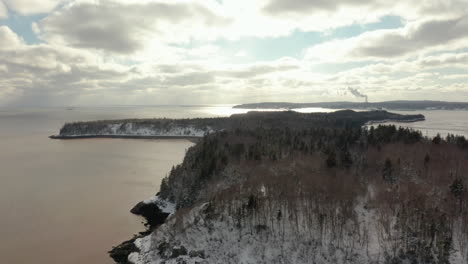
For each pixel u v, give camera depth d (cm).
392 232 5700
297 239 5819
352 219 6134
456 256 5156
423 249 5262
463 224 5691
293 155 10069
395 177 7662
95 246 6750
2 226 7781
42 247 6688
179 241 6088
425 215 5678
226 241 5969
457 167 8125
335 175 7812
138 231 7525
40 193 10550
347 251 5509
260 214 6291
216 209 6556
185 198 8750
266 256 5638
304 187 6981
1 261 6138
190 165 10012
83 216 8431
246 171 8688
